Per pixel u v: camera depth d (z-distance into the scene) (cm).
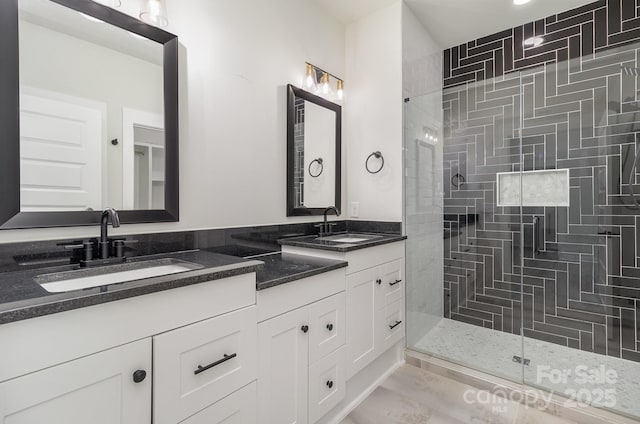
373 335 193
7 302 71
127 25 133
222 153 170
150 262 130
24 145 109
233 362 111
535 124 236
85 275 113
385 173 241
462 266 270
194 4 158
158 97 143
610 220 211
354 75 259
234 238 175
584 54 230
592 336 219
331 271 157
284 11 208
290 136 208
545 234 235
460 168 270
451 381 204
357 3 235
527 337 244
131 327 85
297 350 138
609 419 159
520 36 258
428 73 271
